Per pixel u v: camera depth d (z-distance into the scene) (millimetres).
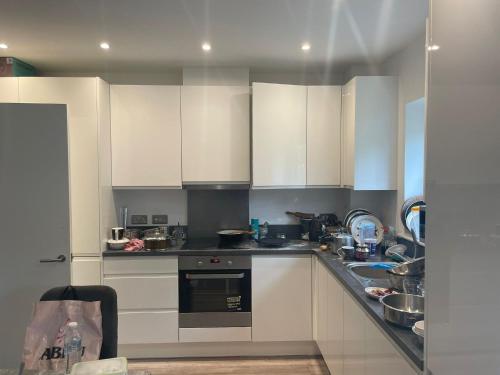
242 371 2938
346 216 3342
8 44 2799
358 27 2492
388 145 3078
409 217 2398
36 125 2822
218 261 3082
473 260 921
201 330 3094
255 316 3105
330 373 2678
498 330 836
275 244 3250
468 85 938
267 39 2717
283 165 3268
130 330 3068
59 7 2182
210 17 2334
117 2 2125
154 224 3633
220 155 3307
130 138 3254
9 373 1450
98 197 3027
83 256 3037
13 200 2820
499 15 825
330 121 3309
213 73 3373
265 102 3217
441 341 1068
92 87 3006
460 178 973
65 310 1539
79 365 1287
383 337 1610
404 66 2922
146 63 3283
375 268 2531
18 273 2844
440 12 1074
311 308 3125
